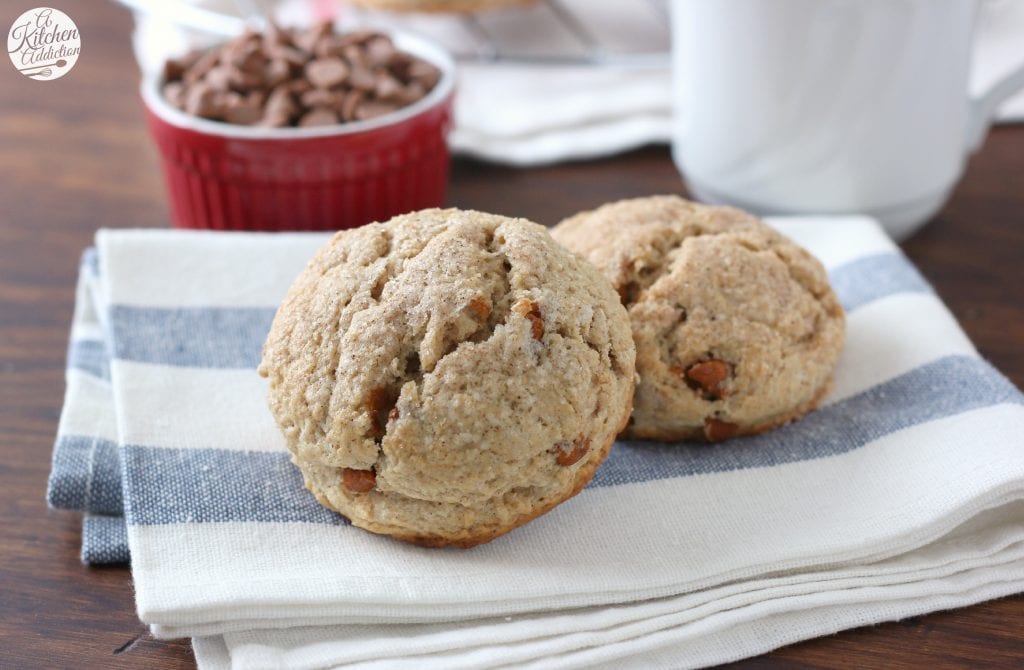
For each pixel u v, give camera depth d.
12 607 0.40
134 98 0.62
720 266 0.43
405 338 0.40
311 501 0.41
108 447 0.43
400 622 0.39
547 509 0.41
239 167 0.50
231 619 0.39
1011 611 0.40
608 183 0.56
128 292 0.47
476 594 0.39
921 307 0.46
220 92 0.51
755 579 0.40
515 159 0.57
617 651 0.38
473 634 0.39
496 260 0.41
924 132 0.50
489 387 0.39
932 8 0.47
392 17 0.64
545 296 0.40
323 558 0.40
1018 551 0.41
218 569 0.40
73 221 0.54
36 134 0.59
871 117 0.49
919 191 0.51
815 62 0.49
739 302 0.43
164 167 0.52
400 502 0.40
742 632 0.39
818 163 0.50
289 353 0.41
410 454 0.39
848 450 0.43
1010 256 0.52
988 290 0.51
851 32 0.48
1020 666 0.39
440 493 0.40
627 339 0.42
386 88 0.51
